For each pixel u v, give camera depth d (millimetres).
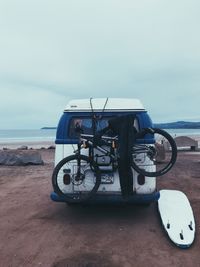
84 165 5605
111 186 5531
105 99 5984
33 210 6719
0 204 7293
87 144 5492
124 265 3977
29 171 12867
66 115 5879
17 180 10633
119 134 5258
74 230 5383
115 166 5480
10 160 14945
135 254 4336
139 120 5770
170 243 4742
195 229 5203
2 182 10258
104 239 4941
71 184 5602
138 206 6793
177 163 13930
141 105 5891
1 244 4781
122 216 6199
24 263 4078
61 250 4512
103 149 5578
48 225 5680
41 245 4715
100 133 5473
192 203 6922
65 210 6691
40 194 8320
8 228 5543
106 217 6145
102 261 4102
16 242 4855
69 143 5773
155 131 5496
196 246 4617
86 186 5586
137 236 5055
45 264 4031
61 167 5586
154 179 5492
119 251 4445
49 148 26922
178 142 21188
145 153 5531
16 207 6996
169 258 4195
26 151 15281
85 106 5902
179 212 5715
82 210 6660
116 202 5461
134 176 5488
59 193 5453
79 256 4277
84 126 5957
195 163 14016
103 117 5852
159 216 5887
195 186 8922
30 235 5164
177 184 9250
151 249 4516
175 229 5012
